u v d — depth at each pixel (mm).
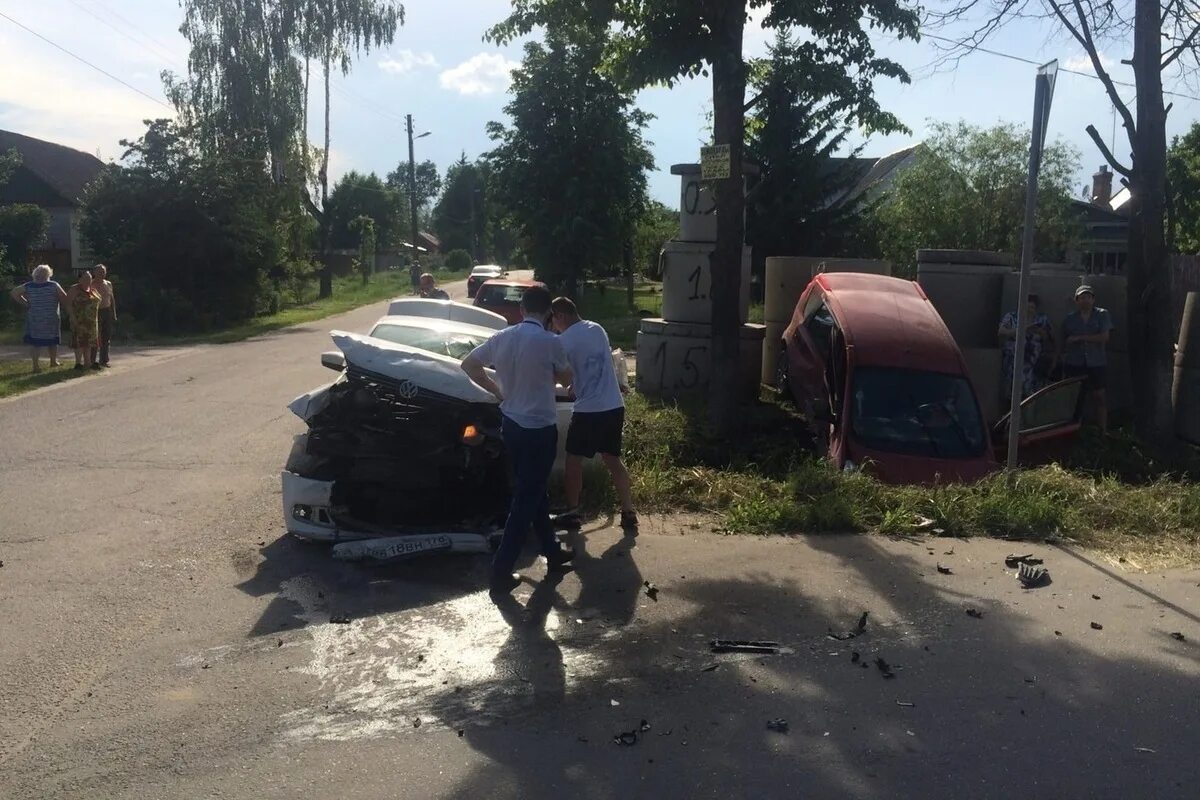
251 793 3771
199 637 5289
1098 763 3984
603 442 7090
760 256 26516
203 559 6590
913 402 9594
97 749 4102
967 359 12586
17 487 8500
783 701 4535
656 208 26688
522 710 4465
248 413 12305
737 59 9641
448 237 114438
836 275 12078
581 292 26391
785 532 7117
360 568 6406
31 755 4051
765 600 5777
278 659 5016
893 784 3824
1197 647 5137
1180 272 15695
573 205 22484
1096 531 7207
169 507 7875
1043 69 7613
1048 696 4574
